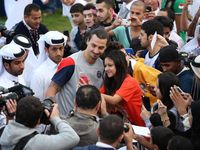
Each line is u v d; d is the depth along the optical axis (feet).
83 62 39.09
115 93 38.75
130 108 38.68
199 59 36.65
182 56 41.11
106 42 38.83
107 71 38.50
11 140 31.17
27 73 44.04
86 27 55.11
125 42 50.29
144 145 35.22
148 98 41.19
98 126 31.58
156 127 33.78
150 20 45.03
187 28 57.98
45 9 98.43
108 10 53.88
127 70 39.40
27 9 52.65
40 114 31.65
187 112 35.53
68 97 39.06
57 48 41.65
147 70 41.37
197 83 37.37
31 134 31.37
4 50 39.34
